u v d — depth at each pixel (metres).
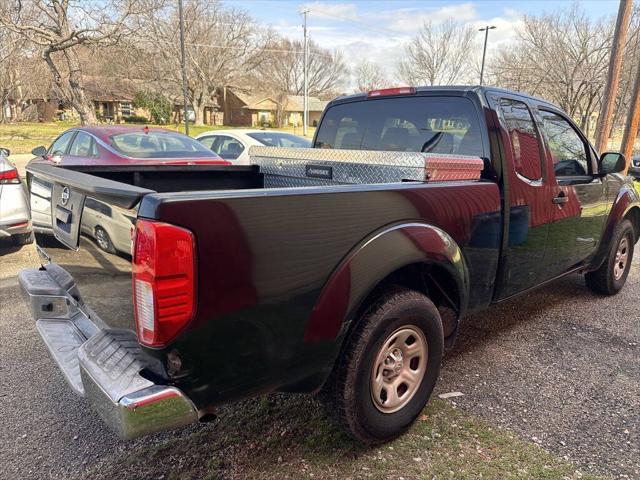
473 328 4.07
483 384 3.16
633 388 3.12
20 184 5.81
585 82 23.92
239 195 1.81
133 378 1.80
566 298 4.81
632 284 5.30
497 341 3.82
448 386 3.13
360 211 2.20
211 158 7.04
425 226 2.51
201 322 1.76
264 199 1.87
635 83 10.13
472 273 2.89
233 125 64.25
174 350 1.74
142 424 1.73
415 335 2.60
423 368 2.66
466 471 2.36
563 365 3.42
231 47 55.75
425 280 2.79
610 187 4.34
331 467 2.38
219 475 2.33
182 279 1.70
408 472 2.35
